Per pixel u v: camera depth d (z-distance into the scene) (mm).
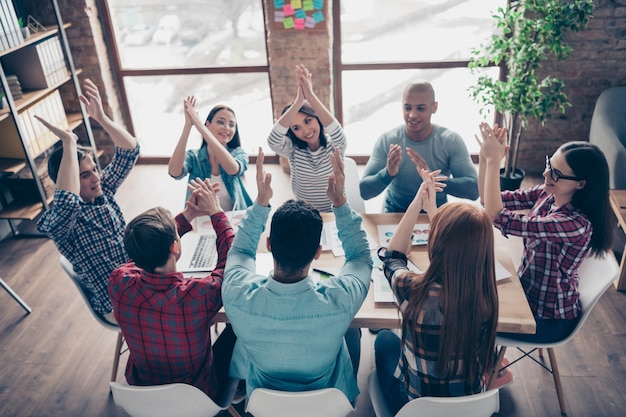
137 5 4414
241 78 4637
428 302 1604
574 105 4273
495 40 3748
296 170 2867
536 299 2158
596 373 2641
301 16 4109
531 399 2518
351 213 1799
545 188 2090
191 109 2713
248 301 1562
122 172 2555
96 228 2297
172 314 1717
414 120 2732
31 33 4027
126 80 4746
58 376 2787
